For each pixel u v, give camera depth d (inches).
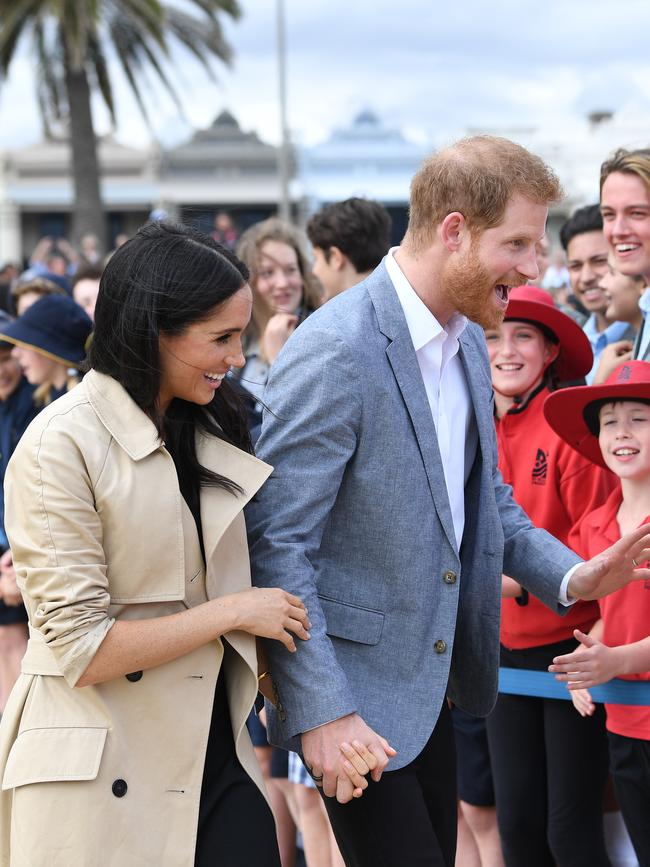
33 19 868.0
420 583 96.7
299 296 173.9
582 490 130.9
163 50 874.1
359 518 96.7
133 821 85.4
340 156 1179.3
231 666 92.5
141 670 86.4
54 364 173.3
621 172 134.9
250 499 93.3
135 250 86.9
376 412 95.2
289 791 156.0
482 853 147.4
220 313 85.8
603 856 130.3
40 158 1379.2
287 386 95.7
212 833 88.8
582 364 137.9
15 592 184.9
